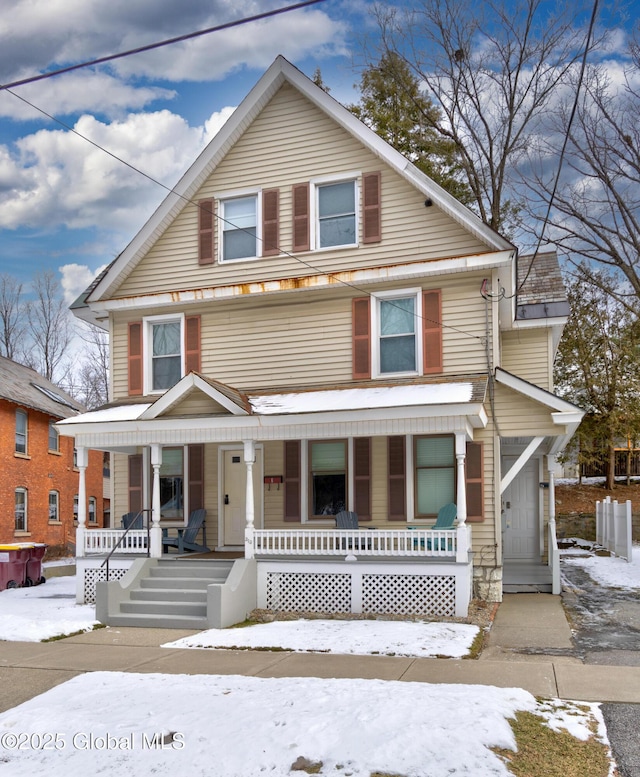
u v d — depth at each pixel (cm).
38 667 938
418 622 1225
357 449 1563
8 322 4441
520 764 582
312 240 1630
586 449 3042
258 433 1411
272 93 1670
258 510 1634
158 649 1045
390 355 1570
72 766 593
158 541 1461
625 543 2033
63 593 1723
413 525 1506
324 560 1352
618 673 860
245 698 738
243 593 1310
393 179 1579
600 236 2320
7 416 2544
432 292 1535
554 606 1394
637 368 2973
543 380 1772
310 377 1611
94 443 1526
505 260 1458
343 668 897
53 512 2928
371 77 2870
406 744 596
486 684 814
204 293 1677
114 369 1773
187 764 586
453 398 1323
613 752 618
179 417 1441
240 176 1697
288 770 569
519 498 1855
